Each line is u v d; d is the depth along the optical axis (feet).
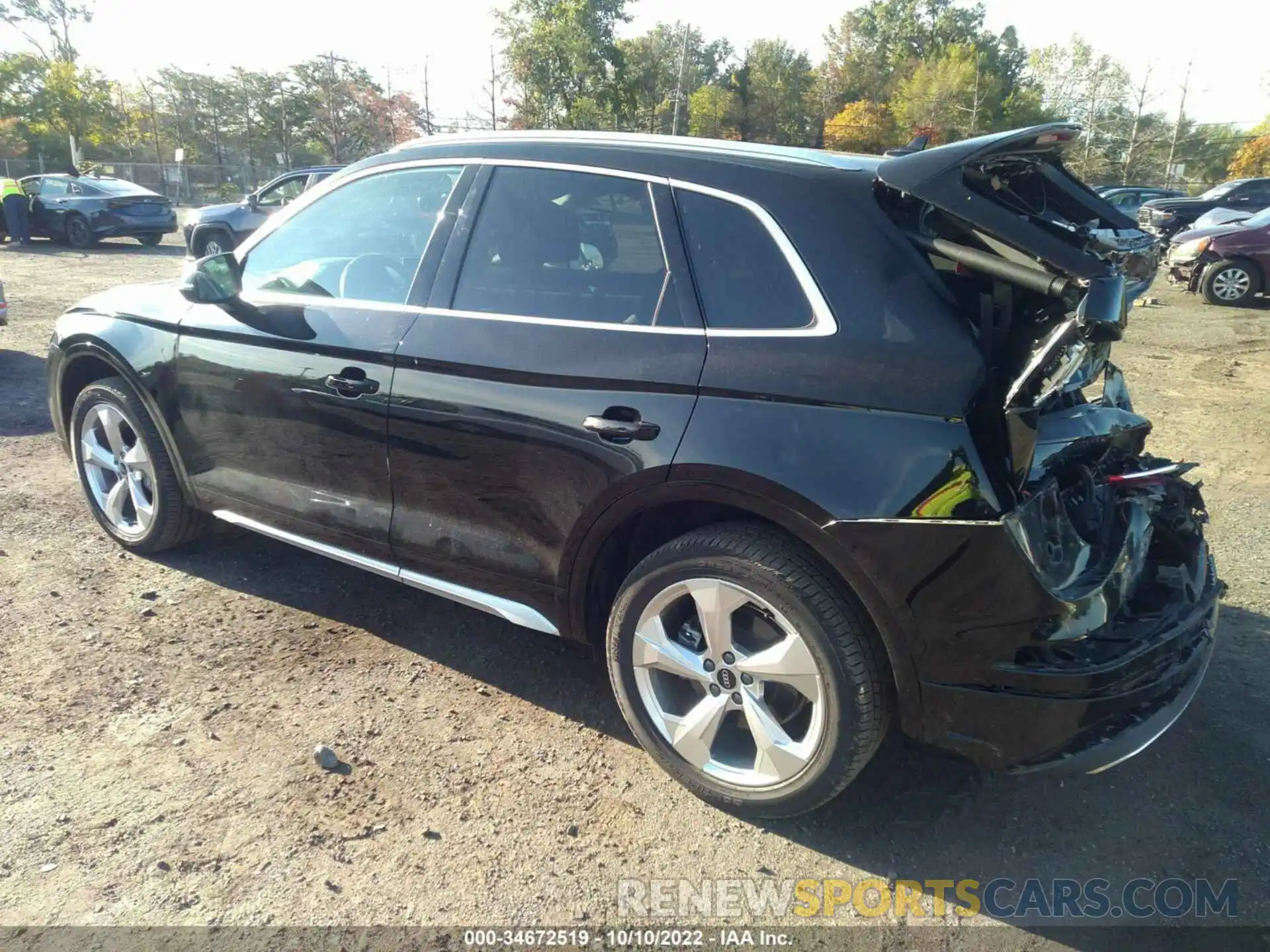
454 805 9.29
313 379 11.20
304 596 13.44
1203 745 10.63
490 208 10.45
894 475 7.80
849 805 9.56
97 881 8.11
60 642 11.87
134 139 205.05
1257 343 35.73
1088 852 8.98
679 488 8.71
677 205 9.29
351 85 188.85
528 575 10.14
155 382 13.00
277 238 12.41
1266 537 16.58
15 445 19.65
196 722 10.39
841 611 8.21
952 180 8.17
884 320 8.11
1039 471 8.46
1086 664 7.84
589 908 8.12
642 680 9.48
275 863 8.41
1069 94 169.58
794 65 214.28
